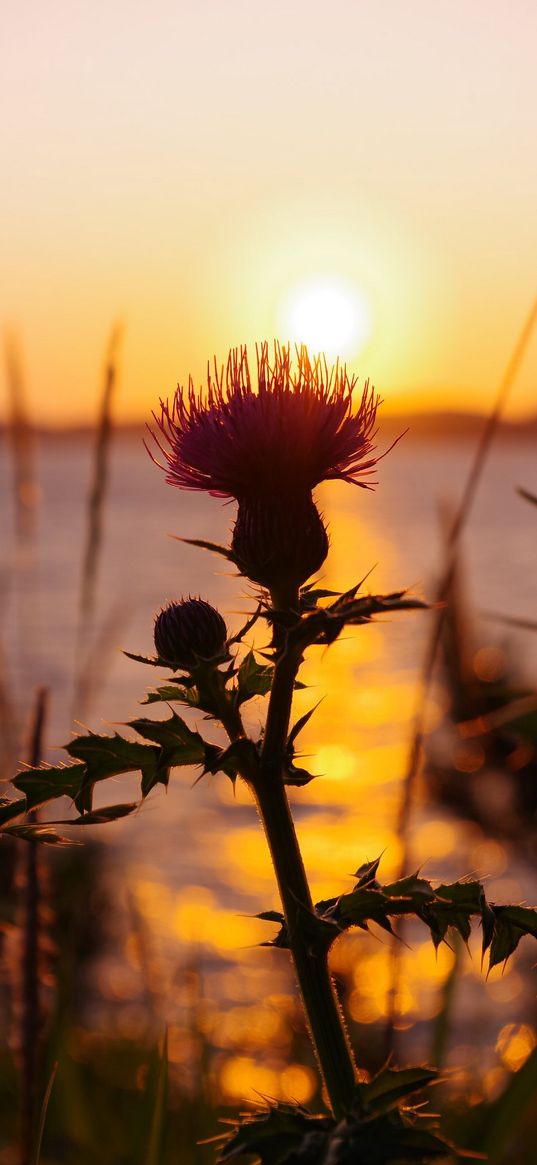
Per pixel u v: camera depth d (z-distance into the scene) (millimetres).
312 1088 4105
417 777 3479
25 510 5207
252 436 2041
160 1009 4234
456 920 1750
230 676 1839
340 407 2078
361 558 78250
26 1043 2773
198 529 107312
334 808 18891
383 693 29688
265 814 1806
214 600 50062
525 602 52531
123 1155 3793
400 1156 1501
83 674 4246
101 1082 4758
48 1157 3957
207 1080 3490
